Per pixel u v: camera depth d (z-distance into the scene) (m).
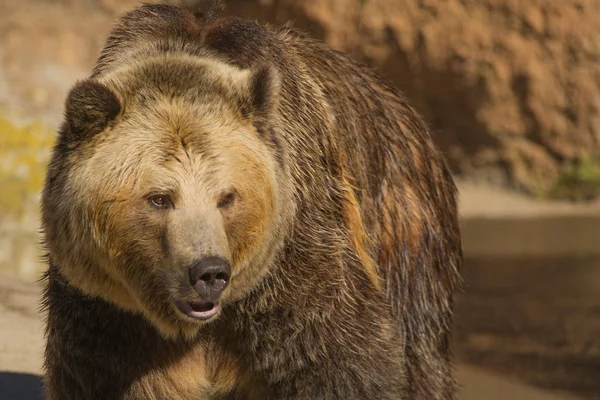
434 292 11.29
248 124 8.49
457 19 41.66
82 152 8.31
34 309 15.32
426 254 11.14
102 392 8.95
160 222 8.08
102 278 8.44
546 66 41.56
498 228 34.12
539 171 41.38
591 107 41.34
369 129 10.67
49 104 36.06
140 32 9.29
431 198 11.38
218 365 9.34
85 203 8.20
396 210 10.80
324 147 9.57
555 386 19.22
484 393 18.48
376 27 41.72
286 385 9.12
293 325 8.95
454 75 41.75
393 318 10.31
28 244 21.62
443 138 42.62
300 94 9.48
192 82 8.42
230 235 8.21
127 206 8.09
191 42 9.17
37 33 41.03
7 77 37.75
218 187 8.07
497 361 20.58
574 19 41.59
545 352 21.09
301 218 9.04
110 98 8.21
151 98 8.33
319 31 41.88
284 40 10.20
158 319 8.44
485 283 26.22
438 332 11.38
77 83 8.27
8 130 23.16
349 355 9.09
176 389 9.24
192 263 7.80
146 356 9.01
